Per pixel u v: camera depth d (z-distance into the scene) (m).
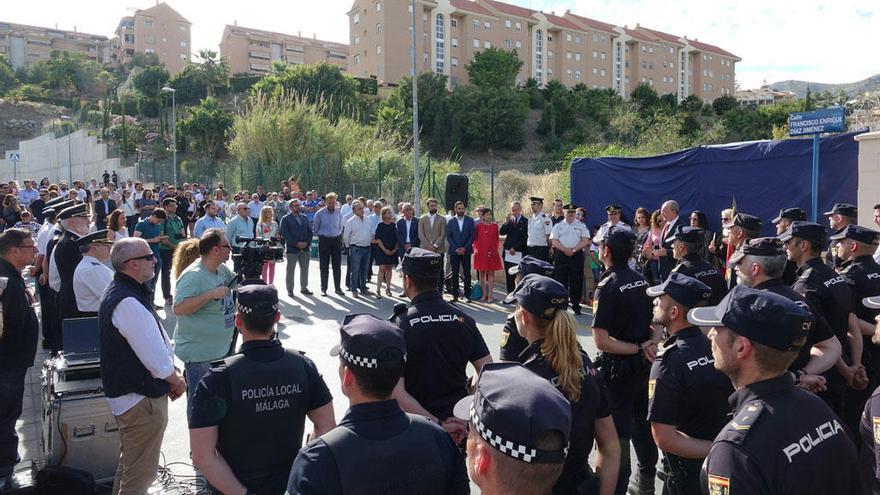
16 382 4.63
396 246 11.76
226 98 77.56
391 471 2.04
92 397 4.29
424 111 61.41
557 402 1.59
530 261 4.40
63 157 56.31
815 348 3.66
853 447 2.06
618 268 4.08
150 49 113.44
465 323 3.40
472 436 1.65
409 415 2.22
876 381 4.36
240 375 2.69
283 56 111.12
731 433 2.02
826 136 9.23
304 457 2.03
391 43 75.56
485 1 84.56
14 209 13.91
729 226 5.66
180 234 10.80
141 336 3.58
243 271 5.76
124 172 46.16
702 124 58.78
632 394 3.90
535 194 19.03
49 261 6.95
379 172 21.39
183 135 54.28
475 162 59.31
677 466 2.92
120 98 74.25
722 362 2.19
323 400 2.93
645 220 10.19
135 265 3.72
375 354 2.12
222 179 31.50
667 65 104.69
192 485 4.36
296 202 11.88
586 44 93.56
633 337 3.97
